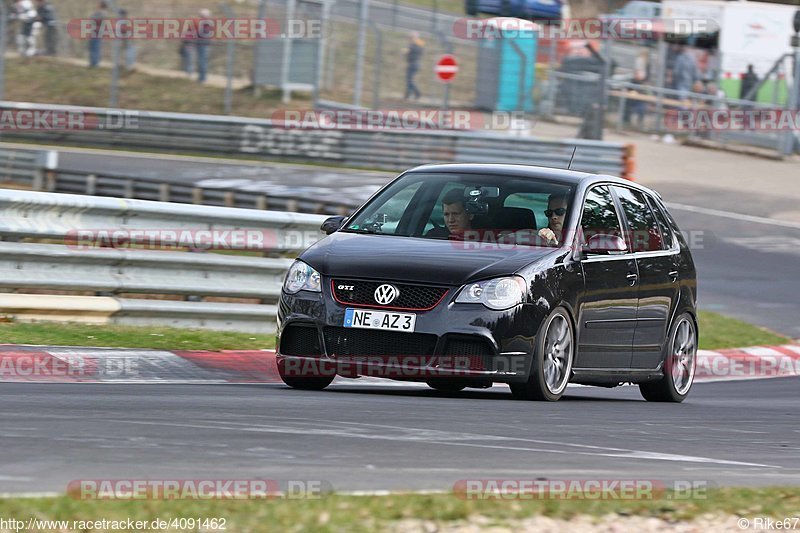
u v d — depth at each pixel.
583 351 29.03
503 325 26.33
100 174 74.38
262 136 101.44
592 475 17.45
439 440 19.89
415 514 13.66
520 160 92.62
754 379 43.41
